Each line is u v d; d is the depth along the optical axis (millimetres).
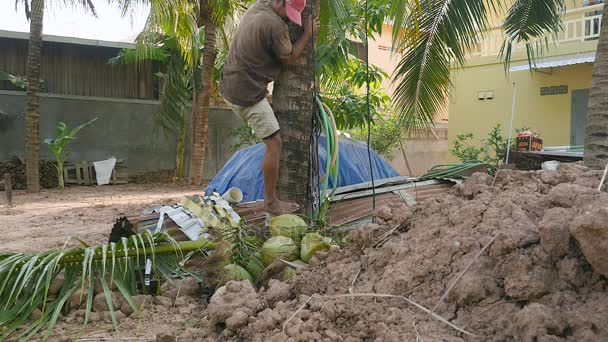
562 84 15047
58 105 18312
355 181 6520
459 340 2422
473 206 3070
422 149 20484
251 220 5102
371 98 11539
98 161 18750
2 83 17781
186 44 14305
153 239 3994
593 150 5105
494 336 2420
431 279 2861
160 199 13258
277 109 4953
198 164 17703
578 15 14781
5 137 17469
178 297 3863
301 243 4016
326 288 3246
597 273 2418
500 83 16094
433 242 3035
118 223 4215
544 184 3330
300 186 4930
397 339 2510
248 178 6816
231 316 3092
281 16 4438
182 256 4137
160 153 19797
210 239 4348
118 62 18500
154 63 19703
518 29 9273
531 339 2266
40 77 18156
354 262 3373
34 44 15219
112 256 3732
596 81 5125
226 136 20766
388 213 3627
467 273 2709
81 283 3576
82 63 18703
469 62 16578
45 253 3695
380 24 9875
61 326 3422
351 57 11953
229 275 3779
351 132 17203
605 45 5078
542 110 15391
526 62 15539
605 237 2285
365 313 2816
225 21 15789
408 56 8227
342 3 7508
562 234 2533
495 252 2686
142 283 3932
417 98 8500
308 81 4977
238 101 4500
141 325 3426
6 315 3400
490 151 15516
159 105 19531
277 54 4434
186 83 18188
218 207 4867
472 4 7809
